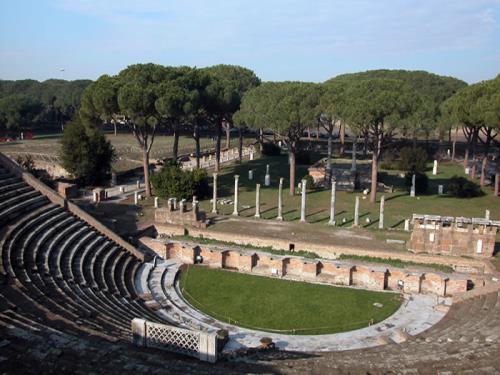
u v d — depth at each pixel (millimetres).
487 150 66125
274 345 26297
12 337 18844
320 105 57500
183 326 29484
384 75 127000
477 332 26156
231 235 44500
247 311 32688
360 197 60625
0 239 33094
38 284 28141
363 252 40656
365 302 34188
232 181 70625
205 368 18219
